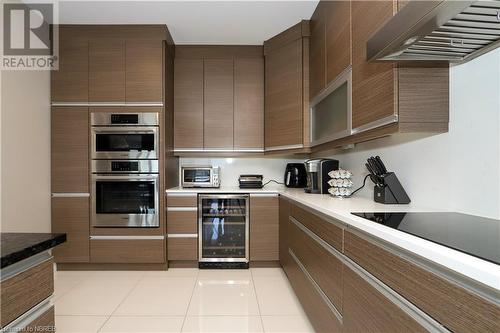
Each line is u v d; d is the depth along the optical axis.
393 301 0.93
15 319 0.77
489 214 1.19
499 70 1.14
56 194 2.95
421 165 1.60
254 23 2.88
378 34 1.16
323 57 2.31
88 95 2.96
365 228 1.08
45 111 2.86
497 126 1.15
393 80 1.33
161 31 2.94
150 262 2.98
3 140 2.31
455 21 0.93
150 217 2.97
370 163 1.84
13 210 2.41
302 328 1.93
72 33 2.94
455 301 0.68
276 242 3.12
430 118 1.35
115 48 2.96
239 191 3.10
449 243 0.80
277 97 3.09
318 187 2.57
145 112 2.96
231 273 2.96
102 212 2.96
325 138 2.25
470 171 1.27
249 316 2.09
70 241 2.95
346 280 1.30
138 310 2.17
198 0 2.52
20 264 0.80
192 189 3.16
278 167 3.67
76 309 2.18
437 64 1.33
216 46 3.37
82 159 2.96
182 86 3.36
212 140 3.38
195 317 2.07
